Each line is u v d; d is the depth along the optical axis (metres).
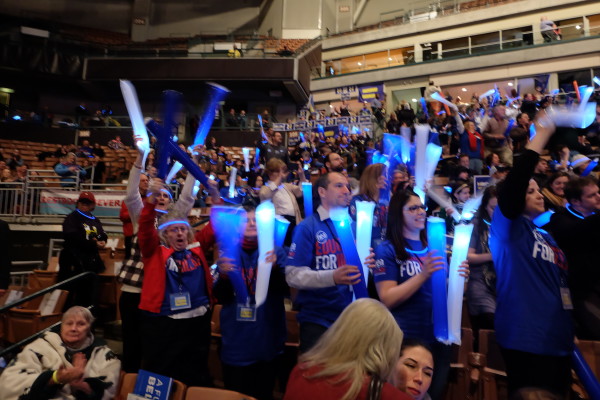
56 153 15.23
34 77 20.67
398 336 1.62
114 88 21.52
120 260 6.54
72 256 5.01
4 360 4.29
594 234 2.72
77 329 3.01
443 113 11.54
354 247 2.51
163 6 25.80
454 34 19.98
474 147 8.42
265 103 21.83
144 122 2.92
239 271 3.10
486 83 18.20
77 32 23.69
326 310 2.62
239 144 17.22
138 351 3.78
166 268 3.24
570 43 16.69
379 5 24.42
